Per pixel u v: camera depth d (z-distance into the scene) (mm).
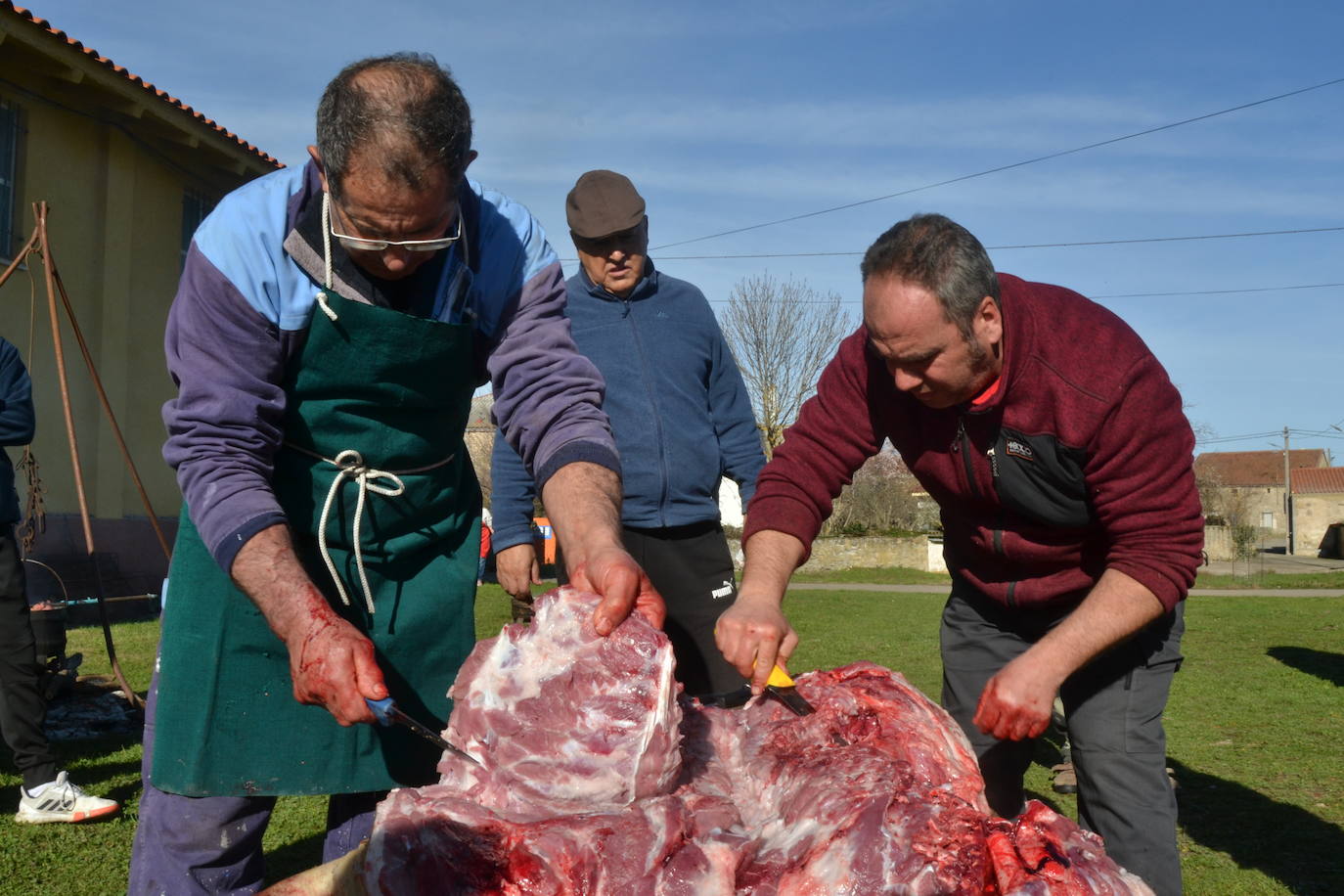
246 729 2562
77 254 13531
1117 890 1681
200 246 2438
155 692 2611
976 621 3373
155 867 2586
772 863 1790
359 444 2600
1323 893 4348
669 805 1850
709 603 4395
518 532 4477
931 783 2150
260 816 2662
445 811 1833
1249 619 16328
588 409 2635
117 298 14039
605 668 1986
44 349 12914
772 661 2398
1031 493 2938
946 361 2668
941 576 27188
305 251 2428
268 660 2574
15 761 4855
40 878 4109
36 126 12859
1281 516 73562
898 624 14289
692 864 1751
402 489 2652
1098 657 3020
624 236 4305
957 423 2939
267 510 2295
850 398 3111
